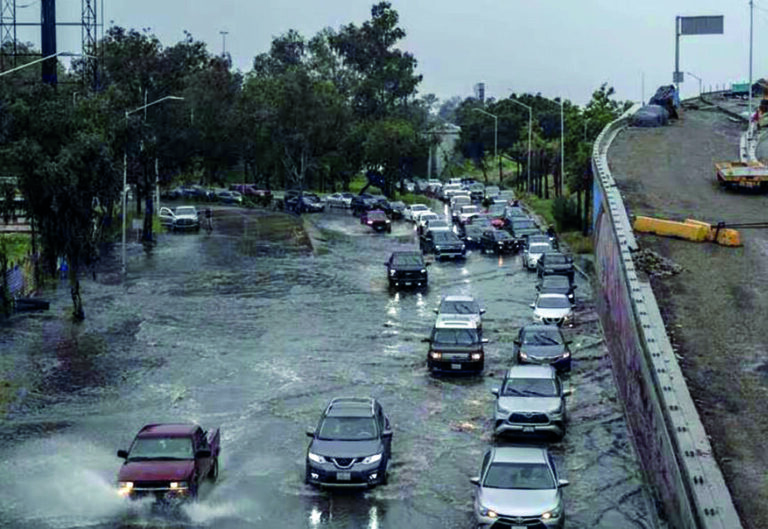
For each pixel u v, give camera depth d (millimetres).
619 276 37344
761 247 41750
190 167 119438
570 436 28359
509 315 46938
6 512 22344
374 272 61438
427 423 29625
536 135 128250
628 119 83000
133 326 44562
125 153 49312
